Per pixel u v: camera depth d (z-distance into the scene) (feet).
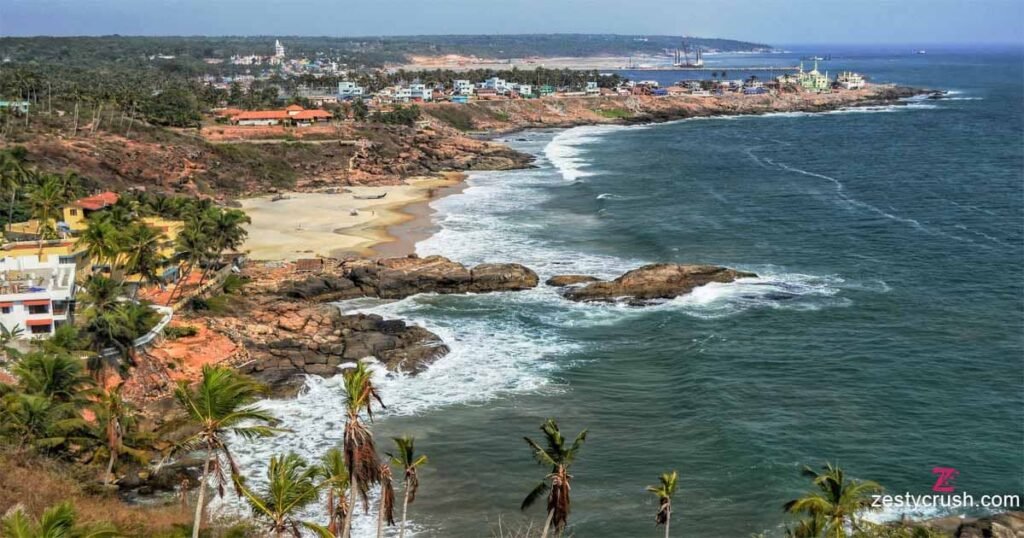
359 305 301.84
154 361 226.38
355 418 116.37
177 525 153.58
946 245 376.48
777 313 288.71
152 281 277.64
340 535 133.90
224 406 115.55
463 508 176.04
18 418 174.09
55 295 237.45
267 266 328.90
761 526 167.63
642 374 242.37
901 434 203.82
